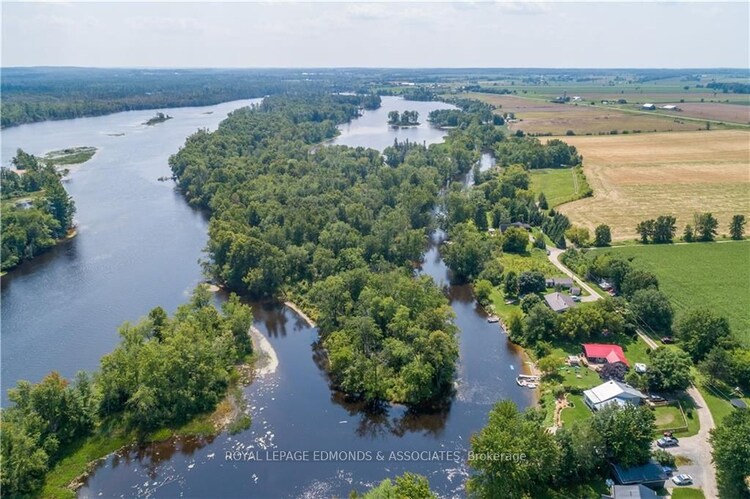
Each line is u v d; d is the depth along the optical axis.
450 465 87.12
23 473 80.31
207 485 83.50
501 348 121.31
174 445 92.06
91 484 83.94
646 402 95.25
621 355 109.19
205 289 128.88
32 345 124.00
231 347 114.62
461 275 161.50
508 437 76.38
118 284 154.00
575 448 78.88
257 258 149.62
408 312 114.25
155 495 81.69
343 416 99.50
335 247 158.12
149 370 96.06
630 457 77.38
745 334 116.19
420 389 101.69
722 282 143.00
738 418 78.69
